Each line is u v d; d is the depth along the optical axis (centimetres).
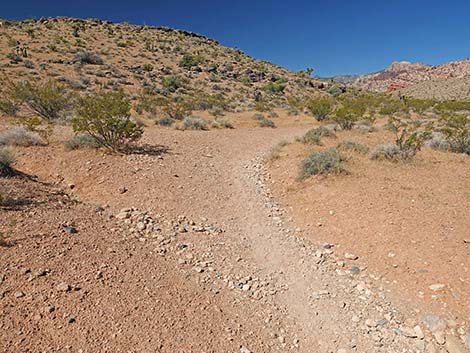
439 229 656
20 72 3177
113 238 614
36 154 997
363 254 615
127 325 406
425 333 433
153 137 1523
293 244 675
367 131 1864
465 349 402
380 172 999
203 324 437
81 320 398
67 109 1925
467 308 459
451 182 931
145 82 3909
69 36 5925
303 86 6353
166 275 533
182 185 953
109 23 8294
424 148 1393
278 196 933
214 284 535
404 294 504
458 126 1828
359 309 487
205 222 760
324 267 592
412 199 799
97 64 4416
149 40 7262
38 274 457
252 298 512
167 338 400
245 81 5591
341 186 895
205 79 5069
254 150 1516
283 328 457
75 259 513
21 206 652
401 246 614
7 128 1282
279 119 2938
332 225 731
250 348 411
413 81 15062
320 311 489
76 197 796
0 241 509
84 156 1036
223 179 1065
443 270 538
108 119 1105
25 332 366
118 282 483
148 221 721
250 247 670
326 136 1633
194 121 2028
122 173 955
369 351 416
